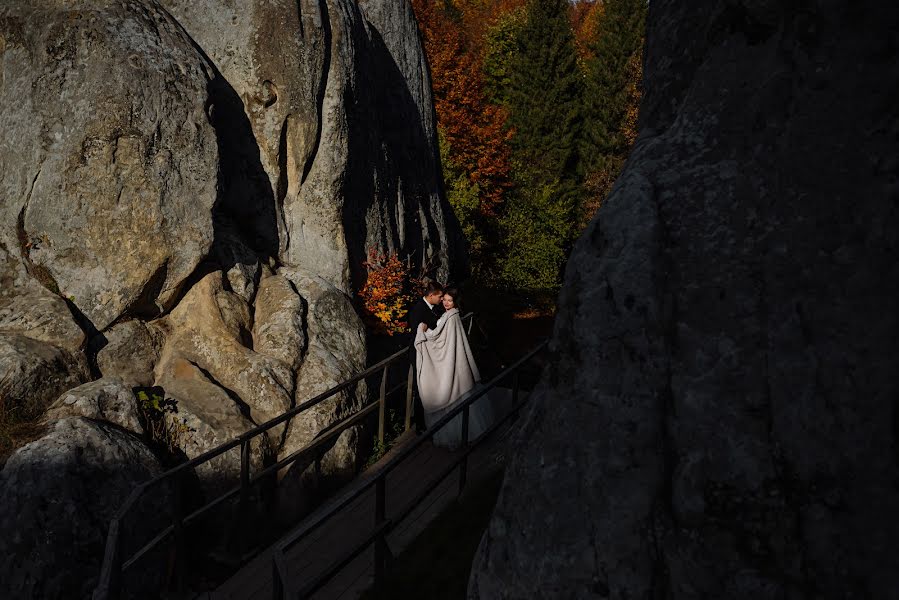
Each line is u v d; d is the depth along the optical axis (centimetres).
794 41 181
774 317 170
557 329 210
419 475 579
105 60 682
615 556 179
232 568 527
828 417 157
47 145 685
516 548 198
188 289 757
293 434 699
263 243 891
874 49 166
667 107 226
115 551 366
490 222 2488
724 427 170
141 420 633
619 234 196
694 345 180
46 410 594
